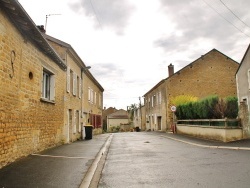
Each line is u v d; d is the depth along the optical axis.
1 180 6.14
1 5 7.17
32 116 10.20
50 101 12.51
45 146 11.98
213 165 8.27
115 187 5.98
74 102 18.88
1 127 7.38
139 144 16.20
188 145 14.89
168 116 31.41
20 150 8.99
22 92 9.10
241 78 21.16
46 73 12.99
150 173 7.36
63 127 15.34
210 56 32.94
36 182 6.03
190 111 22.73
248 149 11.97
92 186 6.04
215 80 32.59
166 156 10.59
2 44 7.35
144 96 48.84
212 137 17.58
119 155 11.27
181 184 6.04
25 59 9.38
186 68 32.41
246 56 20.14
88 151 11.92
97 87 33.19
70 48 16.38
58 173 6.99
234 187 5.66
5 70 7.60
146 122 47.44
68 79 16.59
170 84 31.97
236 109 17.08
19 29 8.65
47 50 11.59
